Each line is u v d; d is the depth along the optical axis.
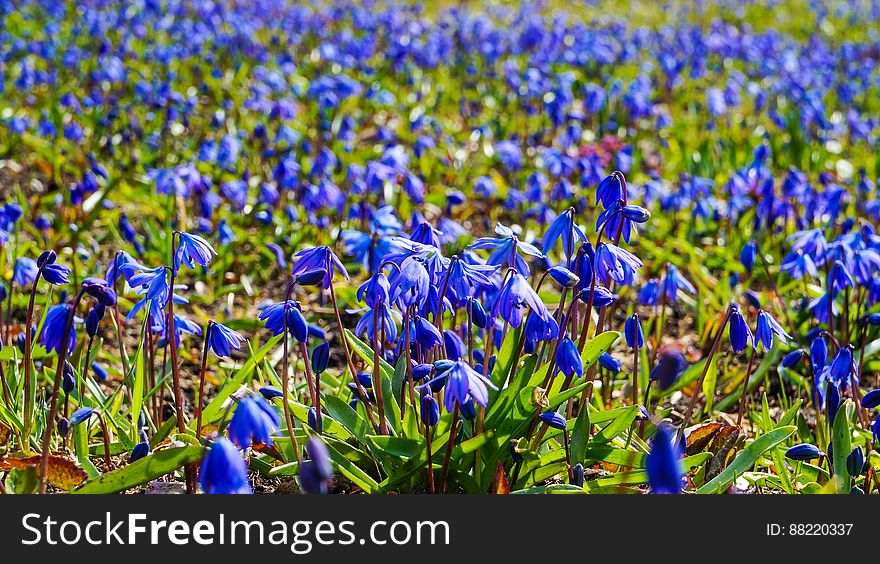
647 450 1.93
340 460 1.87
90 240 2.49
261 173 2.96
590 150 3.18
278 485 1.90
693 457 1.88
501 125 3.58
